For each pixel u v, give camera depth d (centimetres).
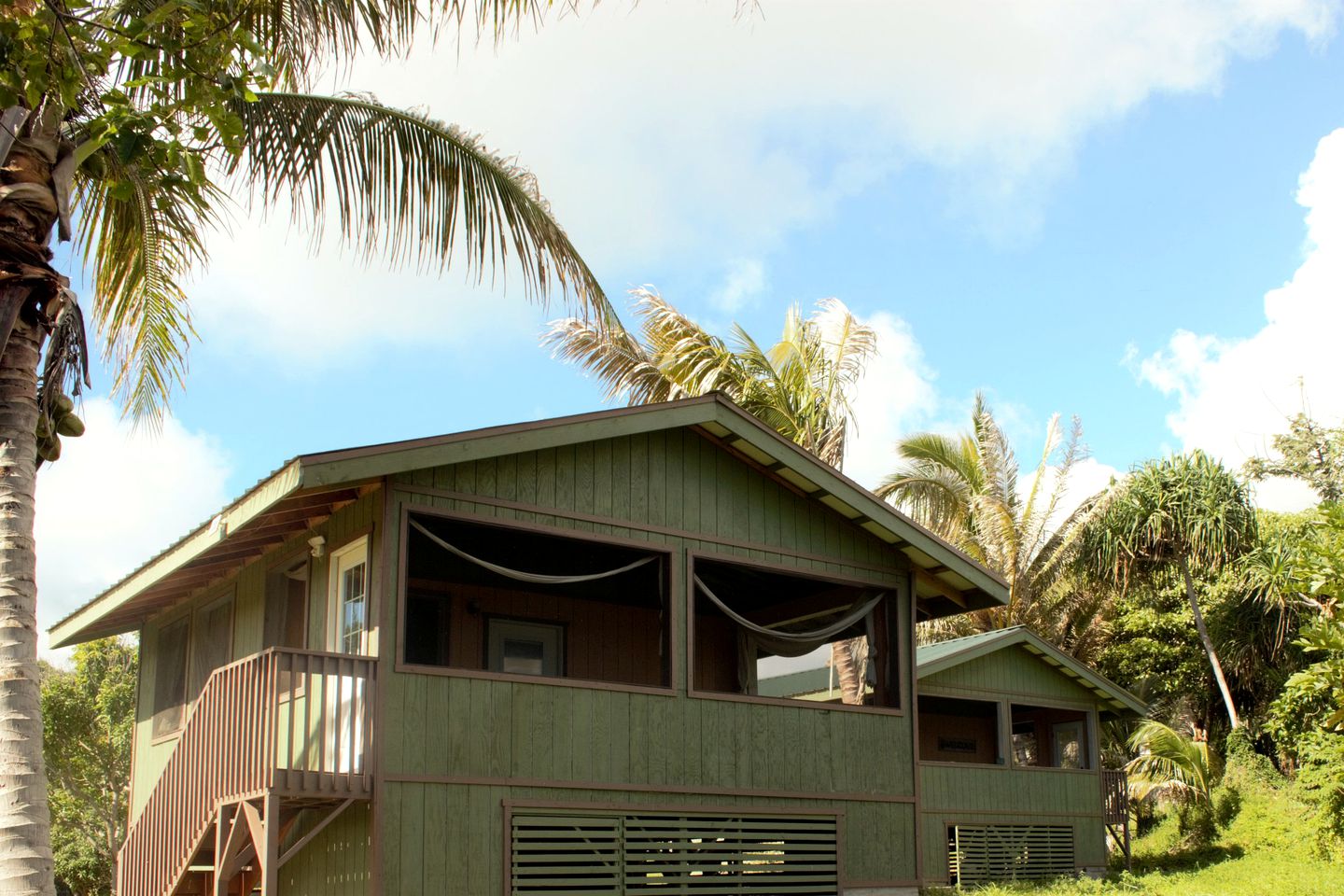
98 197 791
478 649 1312
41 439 618
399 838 955
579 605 1407
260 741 916
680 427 1227
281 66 860
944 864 1620
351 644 1051
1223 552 2358
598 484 1149
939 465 2741
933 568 1384
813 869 1208
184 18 637
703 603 1466
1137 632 2738
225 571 1340
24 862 492
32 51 538
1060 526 2650
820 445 2227
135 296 878
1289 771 2381
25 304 591
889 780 1302
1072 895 1435
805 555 1290
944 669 1698
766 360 2191
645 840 1108
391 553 1005
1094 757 1867
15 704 516
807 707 1255
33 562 554
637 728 1122
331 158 867
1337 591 1650
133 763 1538
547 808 1044
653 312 2233
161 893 1052
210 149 779
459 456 1023
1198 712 2703
